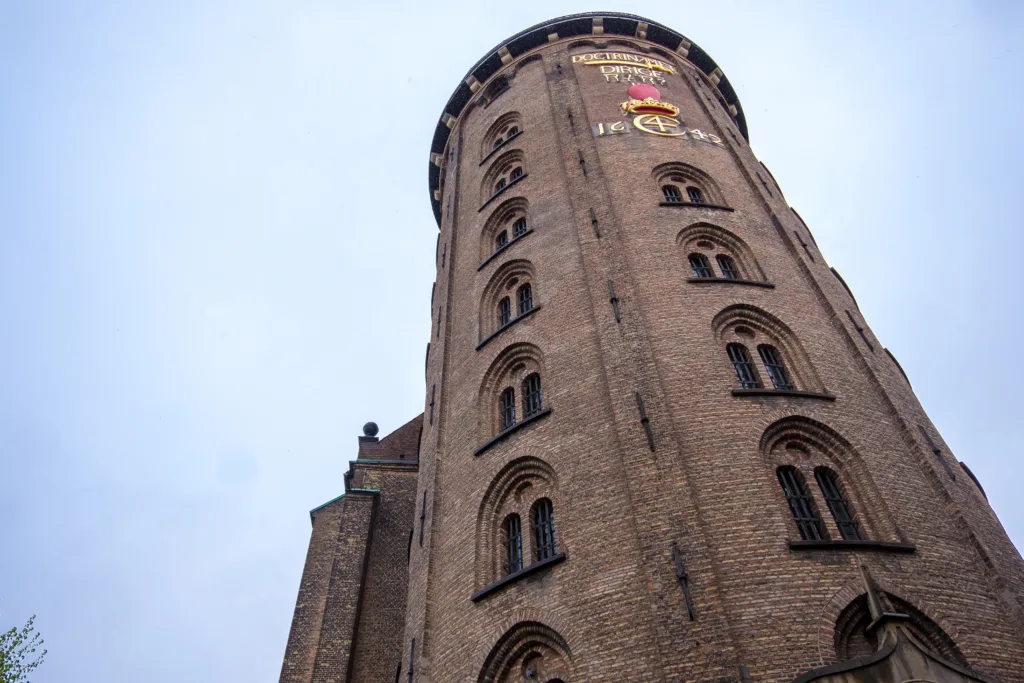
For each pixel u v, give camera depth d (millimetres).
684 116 33688
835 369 21828
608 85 35094
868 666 13883
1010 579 17109
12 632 28141
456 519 21953
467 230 32812
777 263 25750
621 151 29859
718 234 26375
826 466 19188
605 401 20391
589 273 24156
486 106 39812
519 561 19891
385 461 36844
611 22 40719
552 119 33594
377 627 30328
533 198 29703
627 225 25953
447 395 26469
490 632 18312
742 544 16641
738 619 15344
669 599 15641
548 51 39625
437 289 34031
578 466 19516
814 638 15133
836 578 16156
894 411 20719
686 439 18781
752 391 19969
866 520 18234
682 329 21844
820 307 24328
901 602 16031
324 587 31281
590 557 17609
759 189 29375
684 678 14477
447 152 42750
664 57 40156
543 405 22297
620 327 21828
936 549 17469
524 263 27391
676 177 29469
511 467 21250
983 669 15266
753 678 14492
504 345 24625
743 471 18125
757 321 23000
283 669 28234
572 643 16594
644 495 17625
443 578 21078
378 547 33219
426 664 19625
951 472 19594
